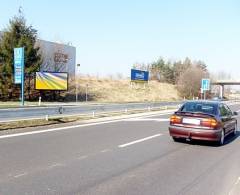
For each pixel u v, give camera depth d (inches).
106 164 358.0
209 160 402.3
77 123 762.2
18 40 1802.4
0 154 394.0
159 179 306.8
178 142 529.0
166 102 1563.7
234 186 291.3
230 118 588.1
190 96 3225.9
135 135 587.2
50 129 636.7
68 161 366.3
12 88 1813.5
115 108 1091.3
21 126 665.0
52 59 2297.0
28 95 1876.2
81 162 363.6
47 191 260.8
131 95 2628.0
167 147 481.7
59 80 1834.4
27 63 1803.6
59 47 2343.8
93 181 292.5
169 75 4542.3
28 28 1857.8
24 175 305.4
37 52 1913.1
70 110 839.1
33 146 450.6
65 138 530.0
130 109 1205.7
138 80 2325.3
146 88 2982.3
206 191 274.7
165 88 3235.7
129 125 748.6
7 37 1802.4
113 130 649.6
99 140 520.1
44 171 321.4
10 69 1781.5
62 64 2370.8
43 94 1947.6
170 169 347.9
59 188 269.4
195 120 506.0
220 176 325.4
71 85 2370.8
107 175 313.9
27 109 696.4
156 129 679.7
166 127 716.7
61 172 319.3
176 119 519.8
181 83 3302.2
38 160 366.9
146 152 435.8
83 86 2456.9
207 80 2615.7
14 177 298.4
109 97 2384.4
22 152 408.2
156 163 374.0
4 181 285.4
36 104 1492.4
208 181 305.7
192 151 459.2
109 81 2864.2
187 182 300.0
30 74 1830.7
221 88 3919.8
